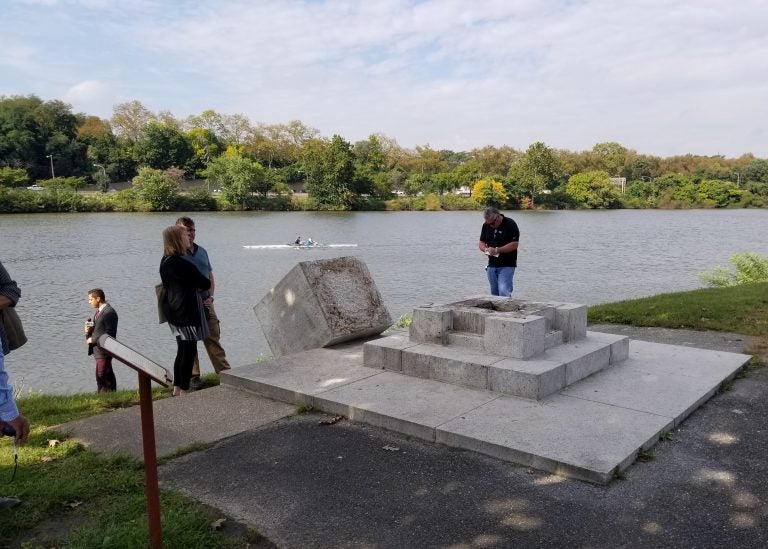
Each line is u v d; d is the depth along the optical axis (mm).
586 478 4098
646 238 59844
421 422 4922
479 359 5871
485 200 119312
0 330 3678
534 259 42781
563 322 6582
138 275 33000
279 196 105938
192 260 7512
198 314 6680
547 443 4492
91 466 4422
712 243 54656
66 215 79875
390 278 33281
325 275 7777
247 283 30625
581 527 3578
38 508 3779
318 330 7500
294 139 162125
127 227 62531
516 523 3631
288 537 3525
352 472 4336
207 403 5867
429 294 28312
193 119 157875
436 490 4047
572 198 129000
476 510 3789
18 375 15469
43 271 34219
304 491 4070
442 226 74062
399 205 113000
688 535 3482
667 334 8578
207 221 75938
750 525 3576
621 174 166125
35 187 106875
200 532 3492
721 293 11859
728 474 4203
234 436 5035
